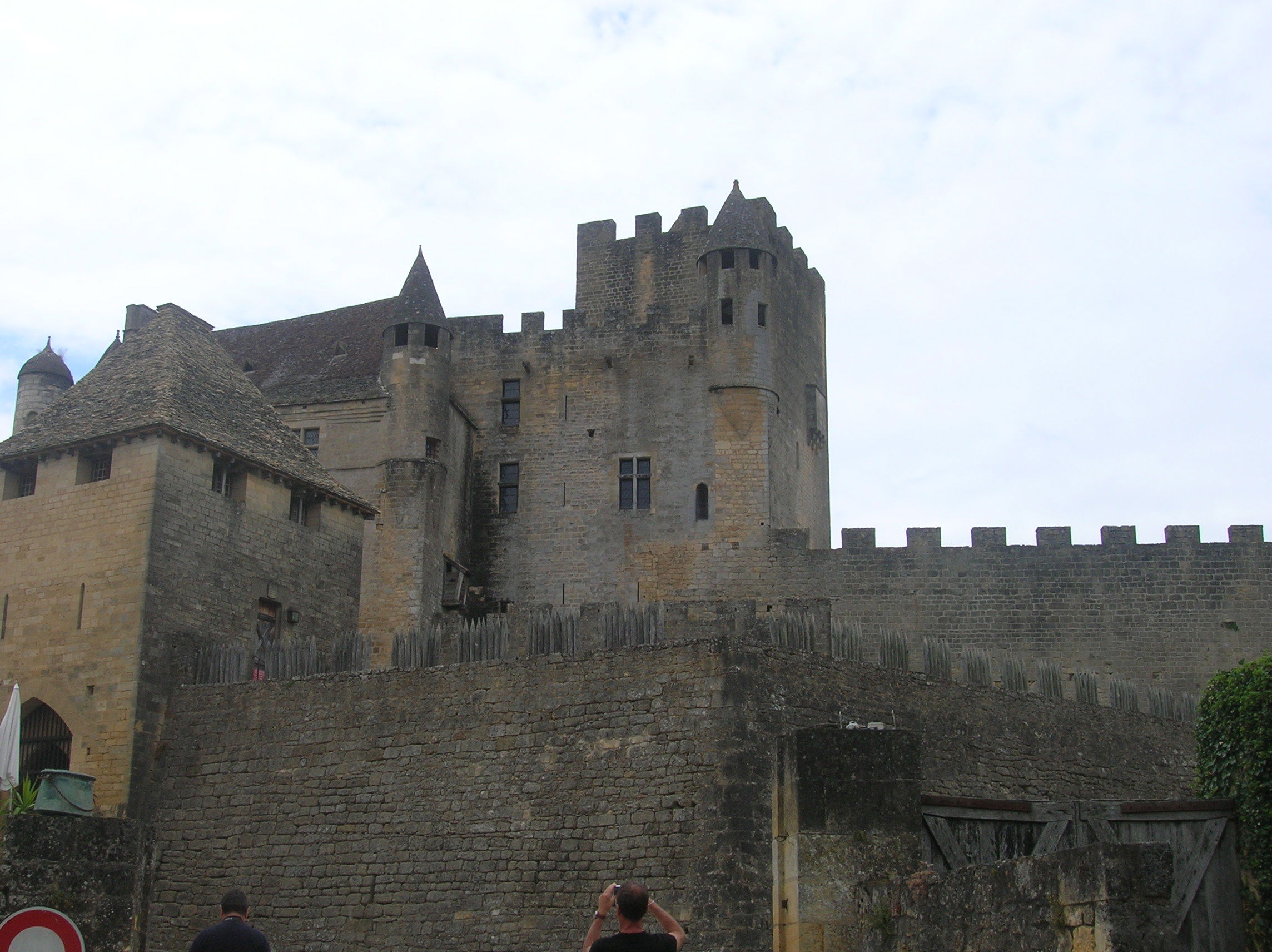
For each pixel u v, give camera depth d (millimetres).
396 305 50781
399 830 26984
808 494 55875
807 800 17078
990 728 28844
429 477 48625
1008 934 14273
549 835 25484
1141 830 19797
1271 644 44938
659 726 25234
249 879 28094
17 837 15609
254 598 33656
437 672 27812
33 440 33500
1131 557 46219
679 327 52719
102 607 31172
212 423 34125
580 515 51781
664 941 11594
